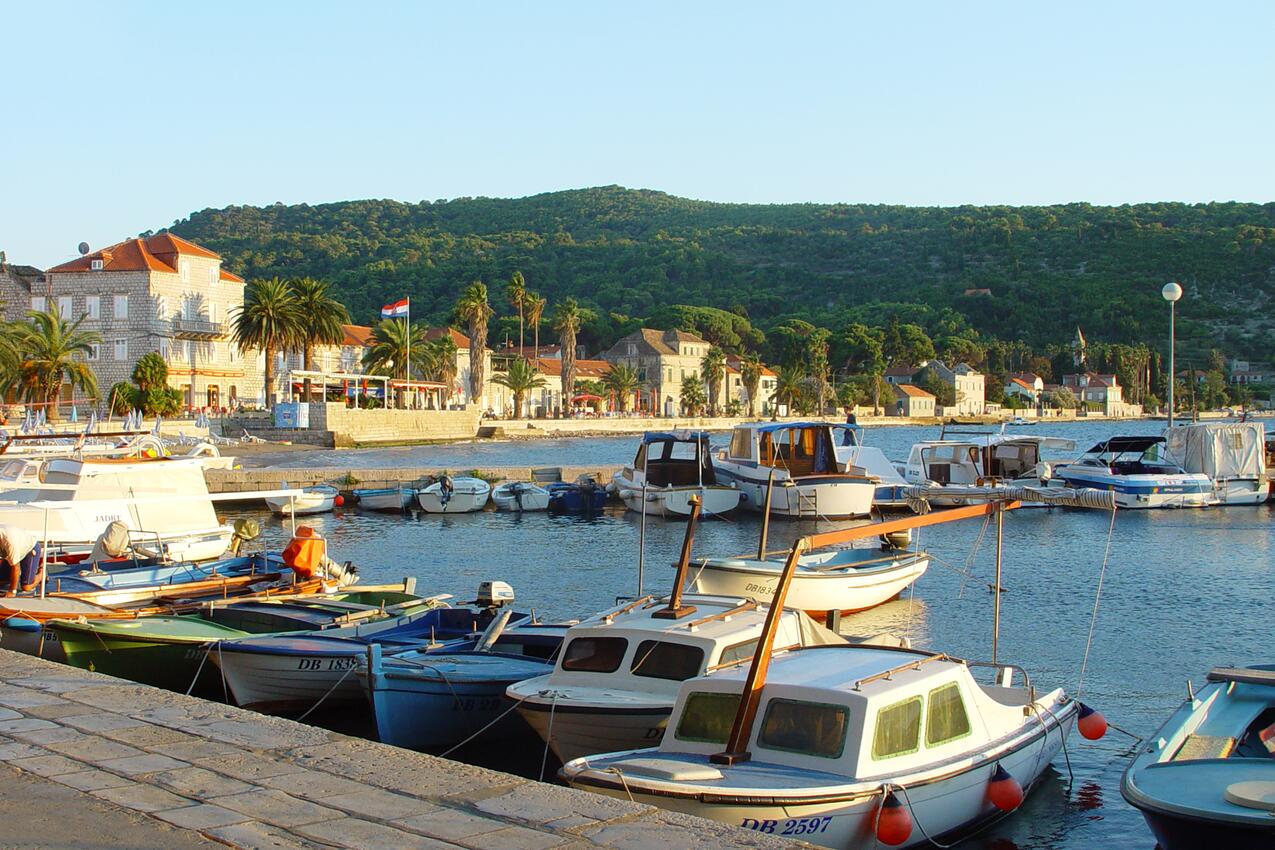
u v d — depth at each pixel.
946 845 13.20
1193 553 38.88
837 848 11.55
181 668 18.41
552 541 42.75
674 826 8.20
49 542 28.64
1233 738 12.83
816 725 12.08
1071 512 52.22
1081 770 16.17
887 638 17.16
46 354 82.75
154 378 95.56
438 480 53.94
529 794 8.85
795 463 53.12
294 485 57.22
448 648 18.52
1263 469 55.69
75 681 12.84
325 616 20.42
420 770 9.45
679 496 49.28
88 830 7.86
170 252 108.00
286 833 7.87
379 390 121.38
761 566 24.97
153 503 30.91
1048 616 27.31
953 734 13.16
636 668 14.76
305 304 109.25
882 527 14.29
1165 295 56.94
